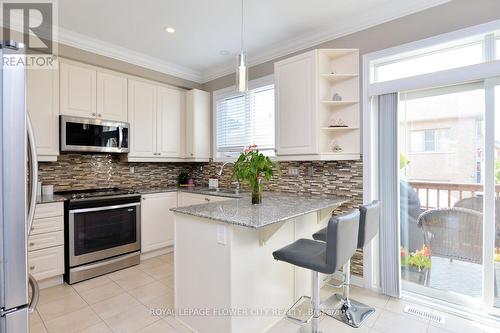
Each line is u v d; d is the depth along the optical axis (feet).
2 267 3.04
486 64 6.52
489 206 6.79
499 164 6.68
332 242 5.03
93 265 9.43
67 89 9.72
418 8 7.54
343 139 9.04
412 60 8.08
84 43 10.09
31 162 3.42
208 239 6.17
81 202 9.16
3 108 3.02
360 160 8.69
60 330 6.41
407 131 8.21
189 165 15.08
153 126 12.35
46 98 9.22
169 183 14.34
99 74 10.59
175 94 13.28
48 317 6.95
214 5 8.03
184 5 8.04
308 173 9.96
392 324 6.70
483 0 6.63
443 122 7.61
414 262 8.18
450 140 7.51
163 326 6.63
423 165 7.96
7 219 3.06
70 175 10.88
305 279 7.95
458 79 6.89
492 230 6.76
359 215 5.98
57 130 9.49
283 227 7.17
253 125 12.12
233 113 12.96
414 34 7.64
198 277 6.41
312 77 8.57
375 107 8.51
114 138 10.89
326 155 8.48
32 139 3.41
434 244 7.85
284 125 9.23
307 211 6.52
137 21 8.94
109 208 9.84
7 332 3.10
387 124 8.07
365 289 8.56
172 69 12.92
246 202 8.04
